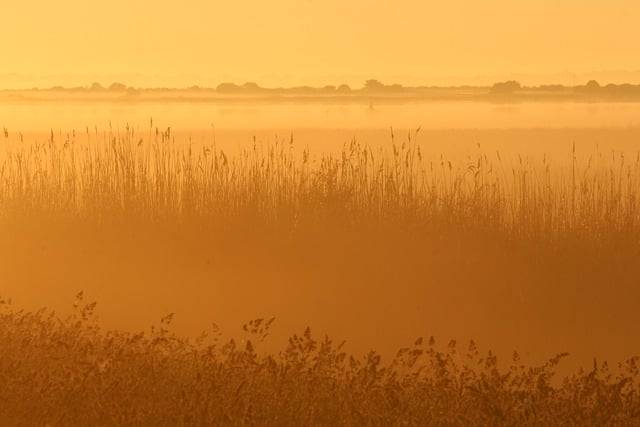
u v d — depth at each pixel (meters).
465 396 18.47
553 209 39.31
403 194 41.25
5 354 19.64
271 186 42.09
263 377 18.78
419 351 20.22
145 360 19.33
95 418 17.27
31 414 17.41
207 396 17.50
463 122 131.38
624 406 18.31
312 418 17.42
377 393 18.16
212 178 42.34
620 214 38.22
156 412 17.36
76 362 18.81
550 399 18.86
